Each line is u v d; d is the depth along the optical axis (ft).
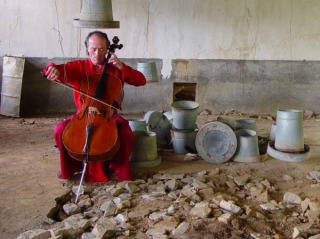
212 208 10.92
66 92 28.04
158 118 17.95
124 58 27.94
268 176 14.07
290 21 27.58
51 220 10.28
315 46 27.86
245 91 28.50
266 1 27.35
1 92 26.89
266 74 28.27
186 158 15.96
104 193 12.27
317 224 10.12
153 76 23.13
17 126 23.38
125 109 28.68
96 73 13.19
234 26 27.68
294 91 28.43
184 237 9.36
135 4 27.30
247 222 10.26
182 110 16.55
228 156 15.39
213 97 28.60
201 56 28.09
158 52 27.99
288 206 11.37
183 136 16.57
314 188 12.78
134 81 13.92
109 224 9.95
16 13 26.94
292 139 15.58
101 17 16.98
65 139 12.19
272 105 28.63
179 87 29.73
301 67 28.12
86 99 12.69
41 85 27.81
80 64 13.52
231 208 10.69
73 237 9.53
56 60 27.63
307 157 15.62
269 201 11.72
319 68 28.04
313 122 25.85
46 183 13.02
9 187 12.64
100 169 13.29
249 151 15.52
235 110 28.76
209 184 13.02
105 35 13.48
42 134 21.11
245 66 28.19
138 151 14.89
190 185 12.87
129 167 13.32
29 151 17.29
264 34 27.76
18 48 27.35
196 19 27.61
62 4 26.99
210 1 27.37
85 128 12.33
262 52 27.99
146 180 13.64
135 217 10.44
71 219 10.31
